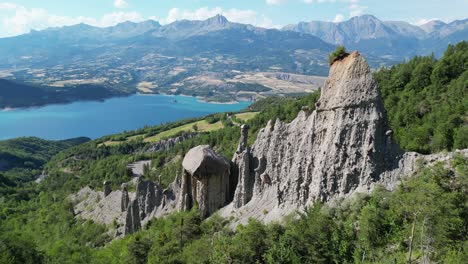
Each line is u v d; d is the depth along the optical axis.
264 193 67.56
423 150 73.69
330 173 55.06
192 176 73.12
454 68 110.00
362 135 54.41
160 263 58.12
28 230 118.81
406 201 43.03
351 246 44.88
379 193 48.66
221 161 72.88
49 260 77.19
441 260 37.97
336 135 55.62
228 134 169.38
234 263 47.72
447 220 39.03
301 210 57.19
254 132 147.38
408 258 40.12
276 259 46.12
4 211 140.38
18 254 71.00
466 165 47.34
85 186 165.62
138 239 73.31
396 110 100.62
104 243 94.50
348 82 56.28
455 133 72.75
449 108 87.56
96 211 119.81
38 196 178.00
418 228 40.59
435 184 42.88
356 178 53.78
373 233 44.00
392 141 54.34
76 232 108.75
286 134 67.69
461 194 42.72
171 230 69.88
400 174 52.09
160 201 91.31
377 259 41.12
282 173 64.94
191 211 72.69
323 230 46.75
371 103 54.59
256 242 50.16
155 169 168.62
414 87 115.38
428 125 83.00
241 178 69.81
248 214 65.75
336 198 54.03
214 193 72.69
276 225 52.44
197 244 59.75
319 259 44.06
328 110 58.19
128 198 105.44
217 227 66.12
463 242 38.59
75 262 77.50
